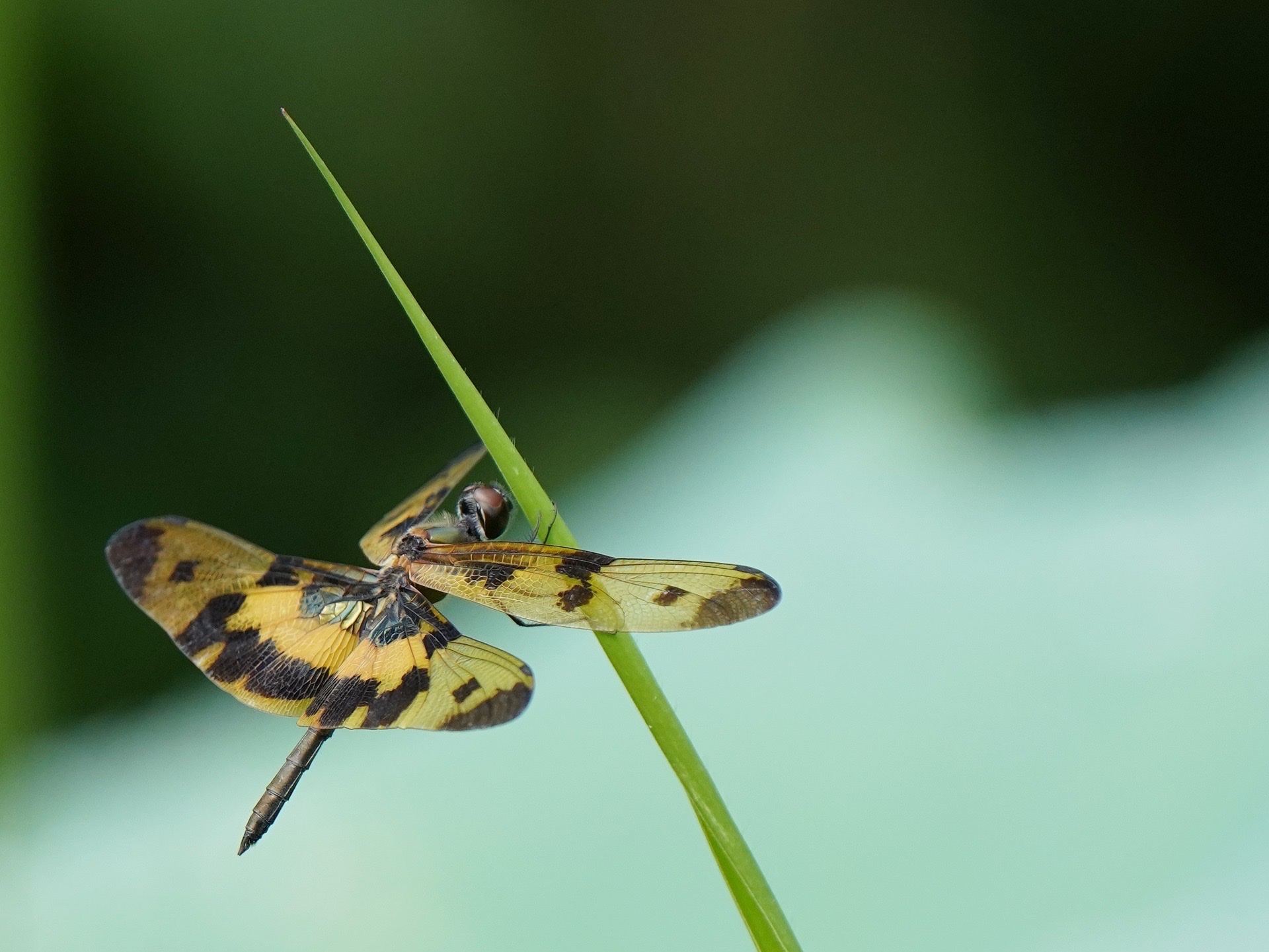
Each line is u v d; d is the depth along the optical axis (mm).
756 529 833
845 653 816
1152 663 806
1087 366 1362
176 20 1249
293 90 1303
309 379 1280
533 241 1402
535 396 1343
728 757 810
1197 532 815
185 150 1263
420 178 1351
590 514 843
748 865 765
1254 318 1378
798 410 845
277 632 792
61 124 1216
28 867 811
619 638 771
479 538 799
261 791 813
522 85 1414
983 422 838
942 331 852
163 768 819
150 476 1201
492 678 788
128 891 806
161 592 790
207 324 1267
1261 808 791
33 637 848
